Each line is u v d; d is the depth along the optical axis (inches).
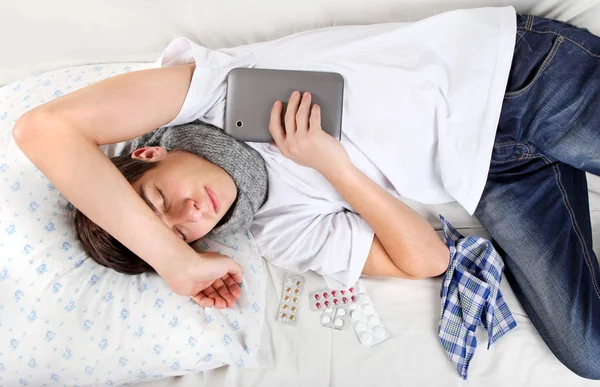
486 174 38.5
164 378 39.5
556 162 41.5
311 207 40.9
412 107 37.5
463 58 38.1
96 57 47.7
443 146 37.5
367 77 37.7
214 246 40.9
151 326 37.0
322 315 41.6
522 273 41.9
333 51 38.4
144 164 34.5
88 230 36.5
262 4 44.1
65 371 35.7
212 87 34.8
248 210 37.6
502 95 37.6
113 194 29.5
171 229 34.3
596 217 45.4
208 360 37.7
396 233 38.5
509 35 37.9
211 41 47.1
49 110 28.8
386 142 37.8
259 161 37.7
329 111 35.5
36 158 28.8
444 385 38.5
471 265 42.8
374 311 41.5
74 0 42.4
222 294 37.9
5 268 36.6
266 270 43.9
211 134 35.3
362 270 42.4
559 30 37.8
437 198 41.4
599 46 36.9
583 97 36.7
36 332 35.4
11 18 43.0
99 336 36.3
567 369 39.4
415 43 38.9
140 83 31.7
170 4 43.4
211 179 34.9
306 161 35.8
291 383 38.9
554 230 40.7
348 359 39.6
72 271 37.7
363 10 44.9
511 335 40.6
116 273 38.7
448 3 43.8
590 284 39.4
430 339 40.4
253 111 35.6
